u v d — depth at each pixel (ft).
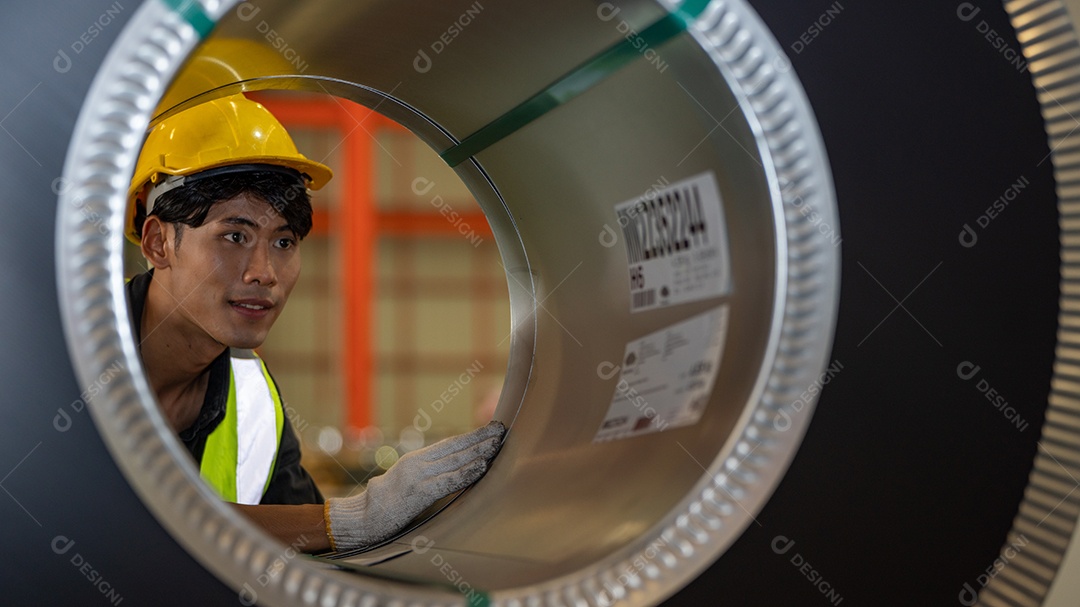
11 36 2.29
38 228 2.27
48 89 2.28
